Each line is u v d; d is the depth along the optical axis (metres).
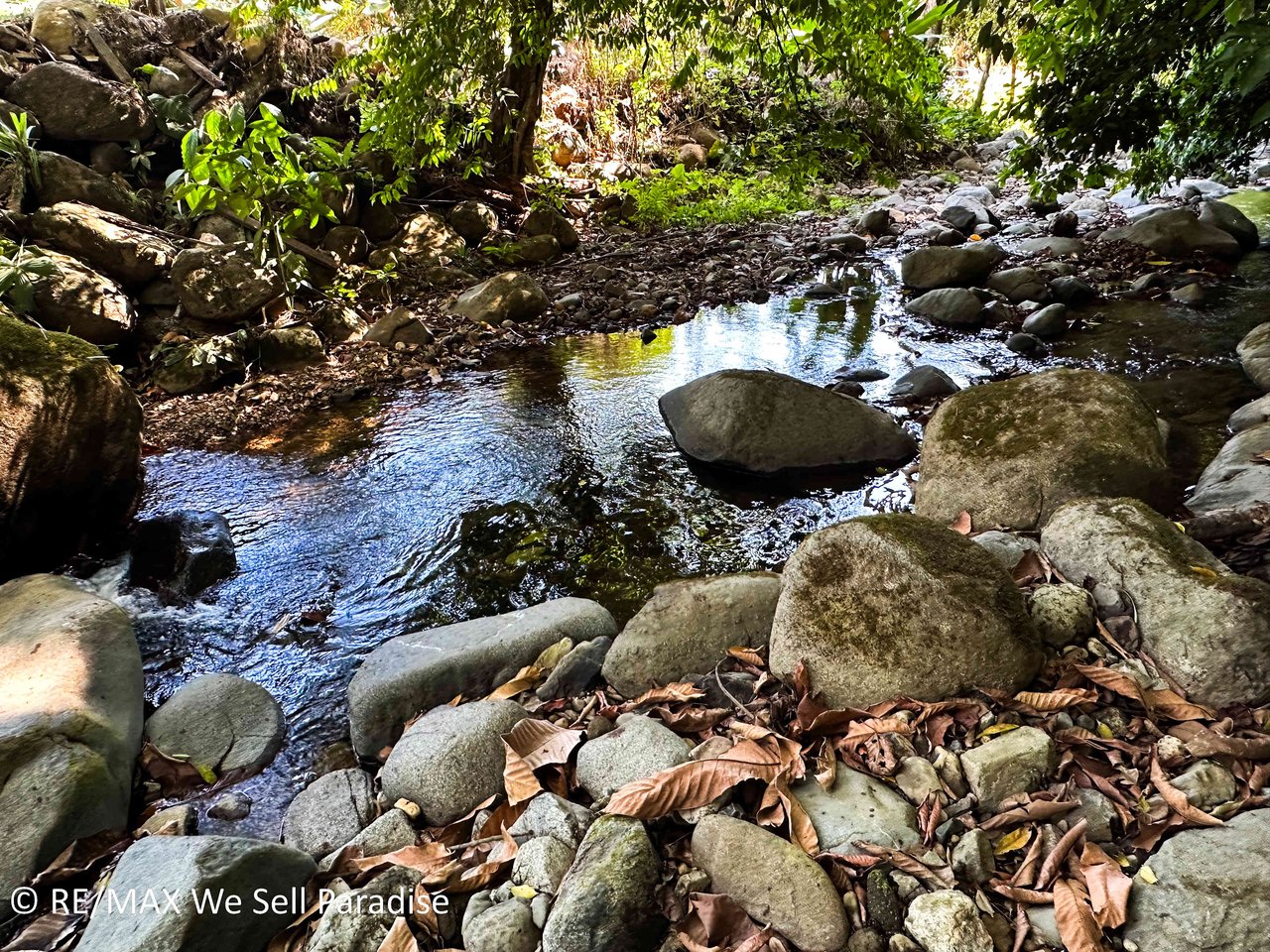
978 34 3.93
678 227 9.67
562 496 4.08
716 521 3.80
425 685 2.62
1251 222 7.37
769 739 2.11
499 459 4.47
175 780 2.46
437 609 3.32
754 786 2.03
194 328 5.79
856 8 4.61
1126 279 6.54
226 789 2.46
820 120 6.58
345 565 3.62
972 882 1.73
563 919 1.69
